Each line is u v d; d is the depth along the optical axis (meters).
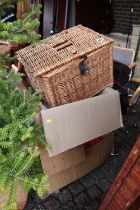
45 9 3.37
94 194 1.71
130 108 2.45
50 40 1.75
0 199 1.16
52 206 1.62
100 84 1.83
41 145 1.42
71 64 1.58
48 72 1.53
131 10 3.37
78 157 1.65
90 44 1.65
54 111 1.35
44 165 1.50
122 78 2.27
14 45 2.18
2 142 1.05
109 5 3.71
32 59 1.63
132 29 3.38
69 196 1.69
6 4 1.30
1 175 1.00
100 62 1.72
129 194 1.02
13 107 1.29
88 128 1.47
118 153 2.04
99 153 1.87
